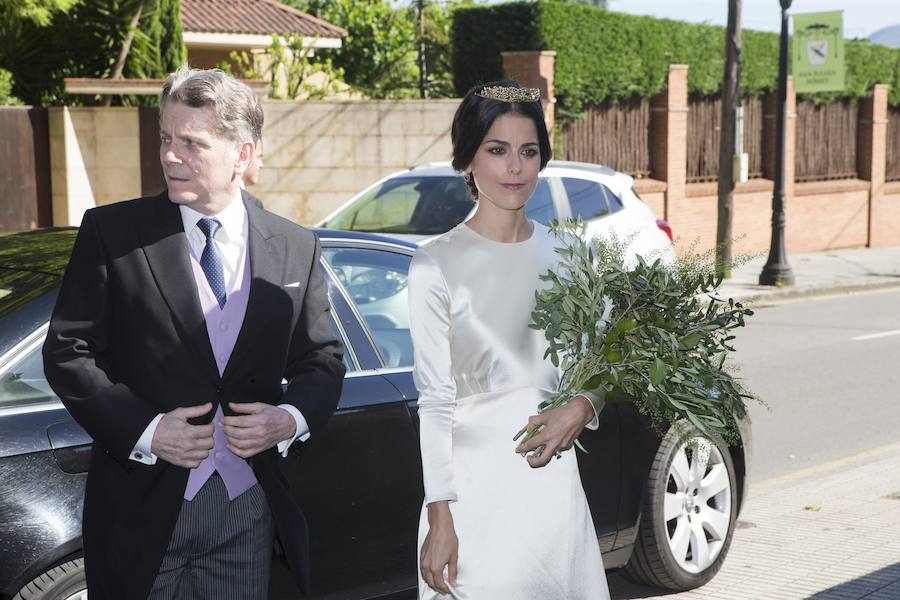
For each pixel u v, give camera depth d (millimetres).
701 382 2986
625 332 2869
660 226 10367
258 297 2924
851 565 5305
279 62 19156
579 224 2996
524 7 18344
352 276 4512
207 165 2855
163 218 2898
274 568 3742
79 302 2809
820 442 8242
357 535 4000
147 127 15438
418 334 2803
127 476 2842
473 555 2807
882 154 26469
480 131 2807
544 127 2871
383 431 4078
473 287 2818
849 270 20922
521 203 2838
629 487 4781
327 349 3109
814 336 13266
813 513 6254
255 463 2945
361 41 28875
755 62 22906
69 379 2748
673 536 5012
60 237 4266
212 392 2871
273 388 2988
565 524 2865
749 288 17875
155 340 2822
